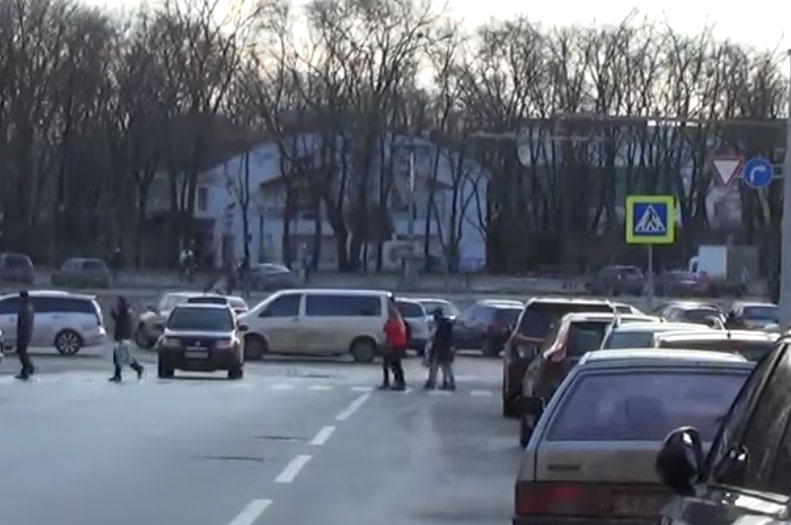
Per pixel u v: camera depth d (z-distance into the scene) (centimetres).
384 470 3716
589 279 15012
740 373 2033
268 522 2802
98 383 7100
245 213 16350
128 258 15288
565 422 1973
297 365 9188
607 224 15875
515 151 15900
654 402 1984
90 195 15212
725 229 15838
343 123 15462
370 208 15712
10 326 9575
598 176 15800
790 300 5700
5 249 14975
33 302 9631
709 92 15100
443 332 7238
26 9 14688
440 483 3469
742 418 1306
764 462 1202
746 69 14962
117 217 15238
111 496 3122
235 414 5375
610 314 4634
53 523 2739
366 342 9538
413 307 10369
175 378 7631
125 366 8369
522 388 5031
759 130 14462
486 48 15500
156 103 15062
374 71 15475
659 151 15512
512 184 16050
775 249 14638
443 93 15638
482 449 4309
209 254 17612
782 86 14825
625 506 1906
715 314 8544
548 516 1923
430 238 17088
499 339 10588
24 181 14938
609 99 15350
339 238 15838
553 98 15400
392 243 16062
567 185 15862
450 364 7238
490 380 8062
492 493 3297
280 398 6306
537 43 15462
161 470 3609
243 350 8362
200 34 15125
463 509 3031
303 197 15825
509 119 15525
